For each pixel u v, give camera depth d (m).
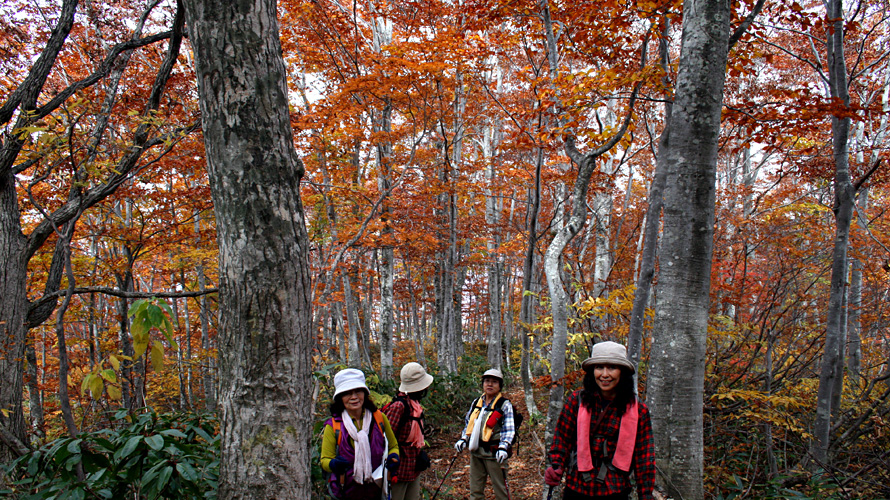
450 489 6.27
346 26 10.36
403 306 28.44
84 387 2.63
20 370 5.30
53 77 8.45
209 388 12.77
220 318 2.47
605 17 5.52
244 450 2.33
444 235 13.56
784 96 5.01
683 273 3.96
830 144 8.09
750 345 6.60
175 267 11.36
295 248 2.48
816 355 6.97
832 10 6.27
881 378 6.21
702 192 3.96
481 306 26.48
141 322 2.38
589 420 2.61
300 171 2.55
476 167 11.66
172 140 5.71
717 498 4.39
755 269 8.39
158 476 3.08
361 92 8.83
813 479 4.70
